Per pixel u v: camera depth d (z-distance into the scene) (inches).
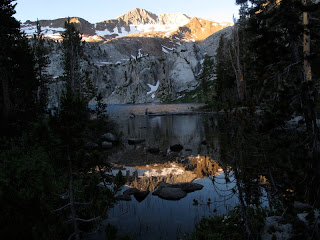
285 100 278.8
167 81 7199.8
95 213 186.7
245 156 248.2
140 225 286.0
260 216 239.0
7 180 238.4
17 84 1064.2
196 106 3454.7
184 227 279.1
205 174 495.8
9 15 962.1
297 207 268.2
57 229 139.1
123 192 407.5
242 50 1769.2
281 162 253.6
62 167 169.0
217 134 1027.9
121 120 2006.6
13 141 441.7
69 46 1755.7
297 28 292.4
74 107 169.0
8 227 95.2
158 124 1627.7
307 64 295.0
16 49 1024.2
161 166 589.9
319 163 235.9
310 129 268.8
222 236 231.1
